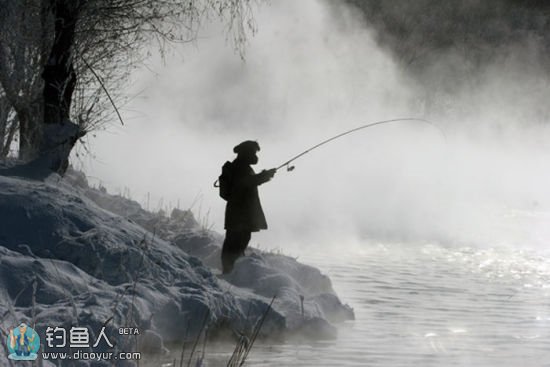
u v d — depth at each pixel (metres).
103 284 25.56
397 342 27.89
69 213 28.61
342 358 25.58
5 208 27.98
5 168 32.69
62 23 35.88
